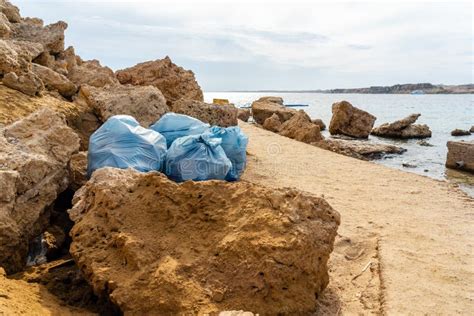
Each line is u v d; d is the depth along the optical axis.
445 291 4.46
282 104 35.59
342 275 4.84
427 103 91.44
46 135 5.16
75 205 4.33
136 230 3.92
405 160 16.67
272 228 3.80
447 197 8.78
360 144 19.08
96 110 8.94
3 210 4.14
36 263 4.53
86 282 4.03
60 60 12.17
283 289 3.65
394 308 4.07
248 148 13.66
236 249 3.68
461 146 14.63
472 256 5.46
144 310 3.38
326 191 8.75
